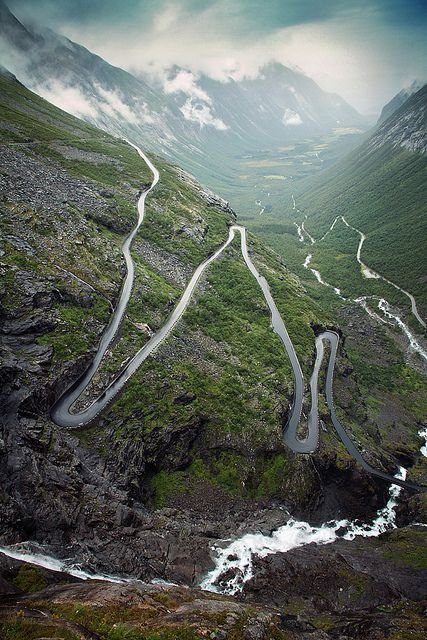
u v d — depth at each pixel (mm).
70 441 87562
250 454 106062
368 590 75562
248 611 60312
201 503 96000
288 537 91812
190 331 130250
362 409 141500
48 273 114562
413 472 124750
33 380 89750
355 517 106750
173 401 105562
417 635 63562
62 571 62531
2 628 45031
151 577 70625
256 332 141625
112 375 104000
